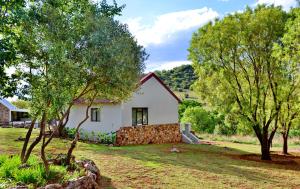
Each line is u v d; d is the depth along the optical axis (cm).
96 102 3091
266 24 2338
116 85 1384
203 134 4447
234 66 2456
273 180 1748
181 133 3462
